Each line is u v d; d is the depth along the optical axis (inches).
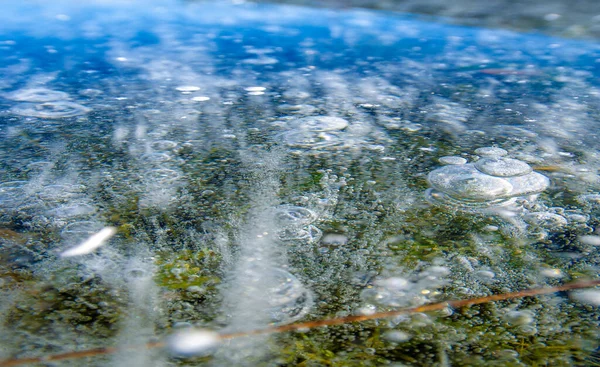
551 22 33.1
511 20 33.8
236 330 11.2
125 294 12.0
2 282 12.3
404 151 17.6
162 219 14.3
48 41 29.7
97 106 20.9
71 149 17.6
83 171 16.3
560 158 17.2
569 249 13.4
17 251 13.1
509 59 26.8
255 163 16.8
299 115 20.3
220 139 18.3
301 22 34.7
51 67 25.3
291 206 14.8
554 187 15.8
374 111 20.7
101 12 37.4
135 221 14.2
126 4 40.0
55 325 11.3
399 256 13.2
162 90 22.6
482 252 13.3
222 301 11.9
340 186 15.7
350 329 11.3
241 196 15.2
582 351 10.8
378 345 10.9
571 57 27.0
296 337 11.1
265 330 11.2
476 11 36.4
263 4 39.8
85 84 23.2
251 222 14.2
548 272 12.7
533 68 25.5
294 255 13.1
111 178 16.0
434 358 10.7
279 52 28.2
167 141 18.1
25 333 11.1
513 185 15.8
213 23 34.4
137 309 11.6
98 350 10.8
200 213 14.5
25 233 13.7
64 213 14.4
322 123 19.6
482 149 17.8
